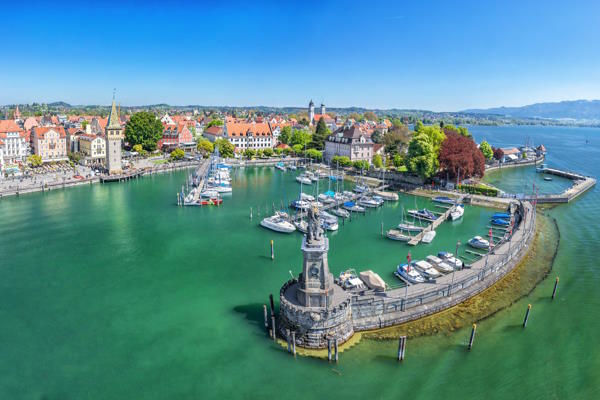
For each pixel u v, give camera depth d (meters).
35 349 56.56
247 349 56.06
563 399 47.59
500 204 131.00
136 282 76.69
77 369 52.56
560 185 168.62
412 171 161.12
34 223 112.62
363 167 182.38
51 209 127.38
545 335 59.03
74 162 196.38
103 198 142.88
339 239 100.38
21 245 95.56
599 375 51.28
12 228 108.12
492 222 113.06
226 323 62.56
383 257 88.44
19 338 59.03
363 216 121.44
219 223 113.31
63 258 88.00
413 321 62.12
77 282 76.69
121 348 56.69
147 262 86.00
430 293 65.25
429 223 112.88
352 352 55.03
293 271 81.56
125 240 99.19
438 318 63.09
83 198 142.62
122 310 66.69
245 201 139.38
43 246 95.00
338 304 57.06
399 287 71.44
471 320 62.59
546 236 99.88
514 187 163.75
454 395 47.94
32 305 68.25
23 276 79.12
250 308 67.19
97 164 197.62
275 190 158.00
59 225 110.94
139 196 146.25
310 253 54.94
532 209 117.88
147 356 54.97
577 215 120.19
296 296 59.34
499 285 73.75
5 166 171.12
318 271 55.62
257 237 101.75
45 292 72.69
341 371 51.69
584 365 53.03
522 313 64.75
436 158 154.62
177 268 83.00
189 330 60.75
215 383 49.94
